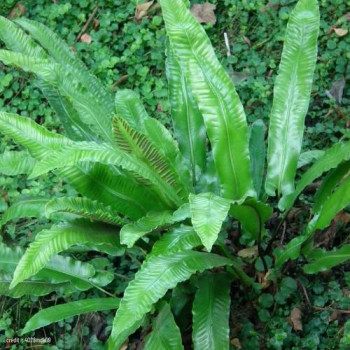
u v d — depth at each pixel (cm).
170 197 94
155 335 94
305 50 99
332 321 106
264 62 139
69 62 110
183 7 92
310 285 110
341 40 139
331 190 97
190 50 92
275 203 121
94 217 92
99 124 99
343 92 133
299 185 98
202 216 78
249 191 97
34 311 120
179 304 104
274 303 108
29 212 104
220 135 94
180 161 102
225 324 95
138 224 89
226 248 107
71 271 107
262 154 110
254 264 109
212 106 93
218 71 93
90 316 117
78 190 94
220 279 101
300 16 99
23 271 85
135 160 87
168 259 88
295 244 99
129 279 117
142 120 106
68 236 89
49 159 81
